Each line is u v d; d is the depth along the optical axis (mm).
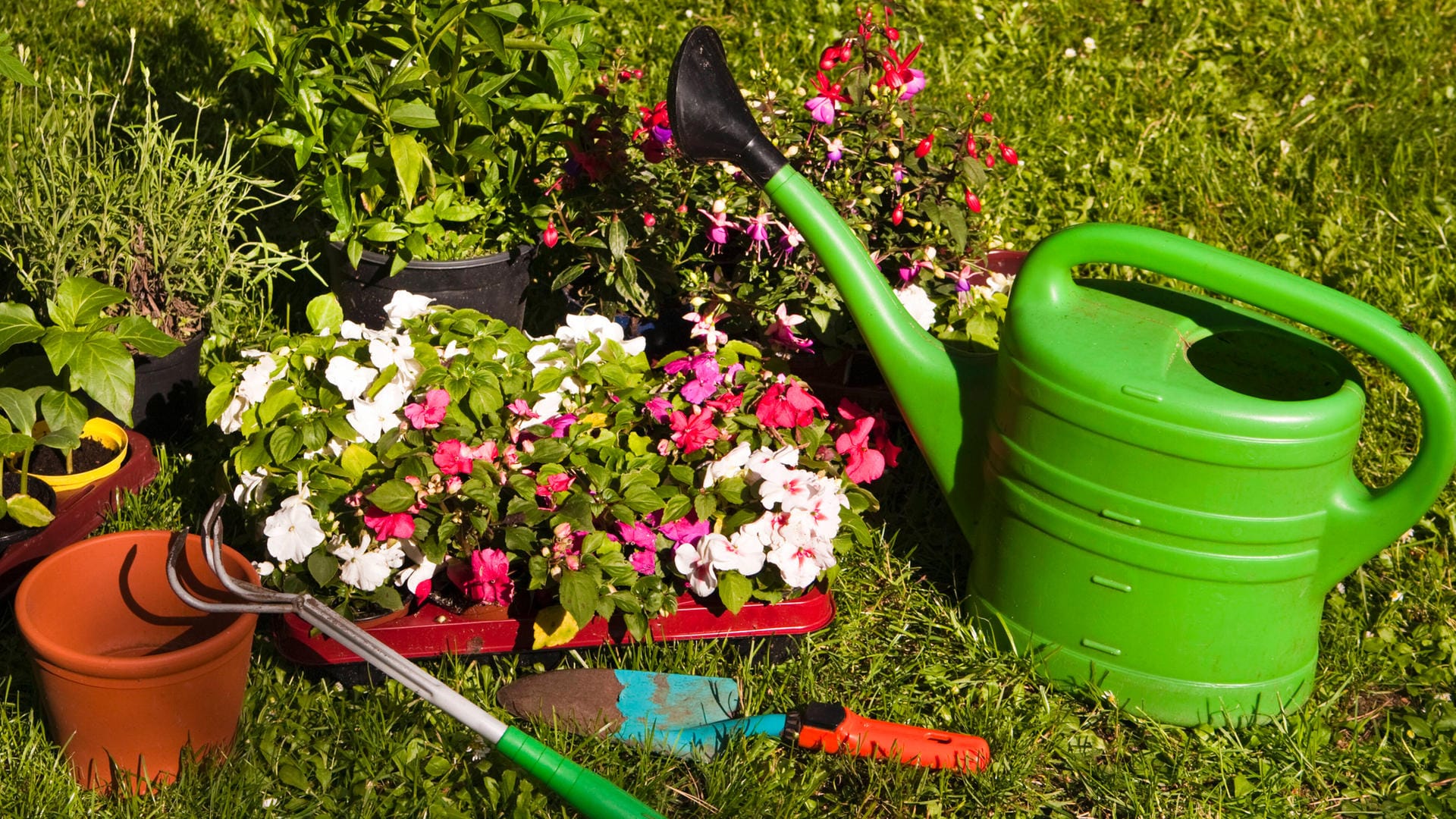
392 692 1625
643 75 2424
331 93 1819
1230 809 1601
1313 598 1636
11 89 2242
